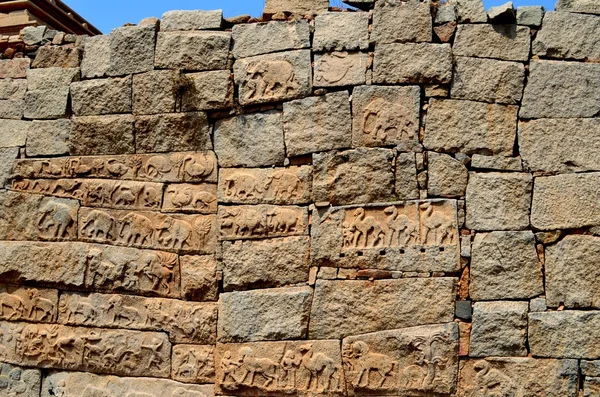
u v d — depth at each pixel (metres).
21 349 8.63
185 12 8.73
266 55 8.38
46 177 8.84
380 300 7.75
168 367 8.28
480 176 7.79
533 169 7.76
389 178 7.91
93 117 8.80
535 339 7.46
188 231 8.39
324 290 7.88
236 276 8.13
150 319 8.38
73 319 8.57
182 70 8.58
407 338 7.62
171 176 8.54
